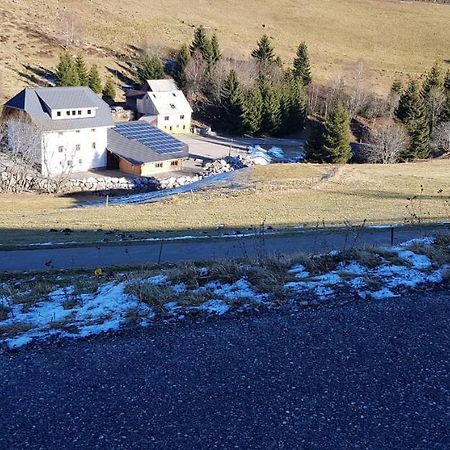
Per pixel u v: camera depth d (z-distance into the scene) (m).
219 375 7.53
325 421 6.64
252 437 6.37
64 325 8.94
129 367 7.73
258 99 66.00
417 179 36.84
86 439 6.35
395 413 6.77
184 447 6.21
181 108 67.00
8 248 18.30
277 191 32.53
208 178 41.59
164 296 9.88
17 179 43.50
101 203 36.56
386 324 8.79
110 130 52.38
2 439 6.34
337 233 18.84
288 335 8.48
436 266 10.88
